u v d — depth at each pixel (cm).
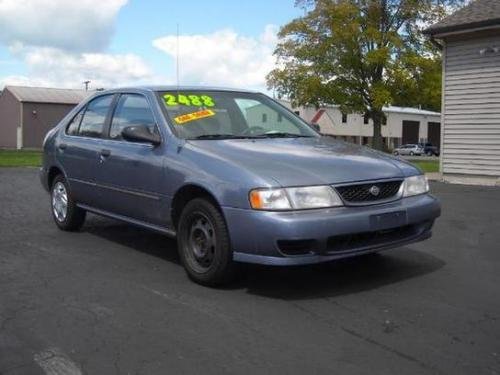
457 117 1581
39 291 499
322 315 436
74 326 420
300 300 470
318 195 459
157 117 581
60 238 707
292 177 464
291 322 423
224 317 434
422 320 424
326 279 524
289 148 530
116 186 618
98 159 646
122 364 358
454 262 585
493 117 1505
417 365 352
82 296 485
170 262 593
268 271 547
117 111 652
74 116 742
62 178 741
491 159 1514
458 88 1573
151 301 471
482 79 1520
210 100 615
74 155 698
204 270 504
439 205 527
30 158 2645
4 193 1137
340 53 3612
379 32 3531
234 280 504
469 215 893
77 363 360
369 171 492
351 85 3688
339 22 3541
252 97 650
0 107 5841
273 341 389
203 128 573
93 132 682
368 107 3722
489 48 1494
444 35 1559
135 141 569
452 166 1600
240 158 497
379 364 353
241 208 463
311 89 3631
